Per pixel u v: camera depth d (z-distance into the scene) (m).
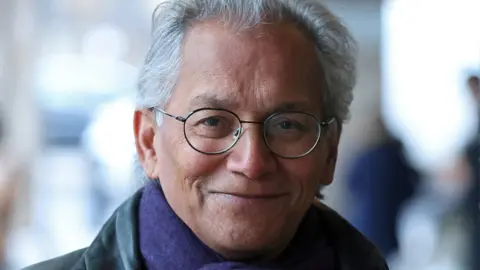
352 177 5.18
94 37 7.40
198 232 1.45
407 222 6.95
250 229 1.40
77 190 7.00
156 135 1.49
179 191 1.43
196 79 1.39
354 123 6.31
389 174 5.02
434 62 8.11
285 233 1.49
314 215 1.67
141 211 1.55
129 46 7.45
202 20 1.42
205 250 1.47
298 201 1.44
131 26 7.43
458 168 4.98
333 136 1.58
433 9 8.05
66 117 7.21
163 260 1.47
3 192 4.48
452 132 7.77
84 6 7.29
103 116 7.12
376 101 6.41
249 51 1.39
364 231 5.07
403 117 8.16
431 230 6.71
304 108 1.42
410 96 8.45
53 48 7.16
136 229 1.53
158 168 1.49
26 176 5.56
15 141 5.79
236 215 1.39
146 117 1.52
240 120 1.38
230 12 1.41
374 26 8.21
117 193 7.03
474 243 4.84
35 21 6.24
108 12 7.39
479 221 4.80
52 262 1.53
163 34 1.45
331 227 1.69
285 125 1.42
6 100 5.84
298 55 1.43
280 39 1.41
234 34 1.39
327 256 1.63
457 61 7.93
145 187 1.58
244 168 1.37
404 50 8.27
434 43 8.16
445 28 8.04
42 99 6.52
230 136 1.39
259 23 1.41
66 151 7.14
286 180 1.42
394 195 5.04
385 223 5.05
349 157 5.81
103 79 7.44
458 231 5.70
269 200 1.41
